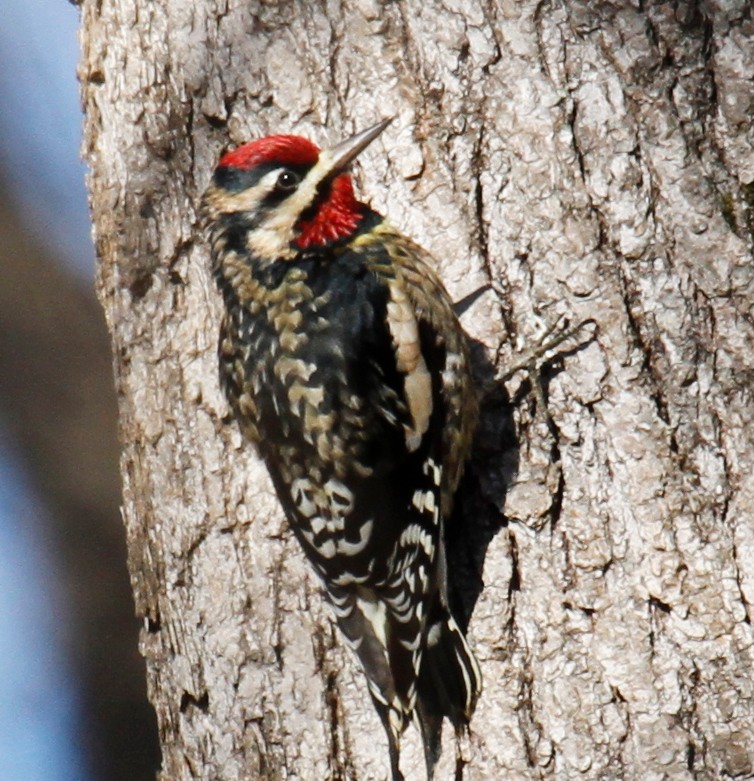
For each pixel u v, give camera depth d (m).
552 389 10.27
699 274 10.16
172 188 11.26
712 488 9.93
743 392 10.03
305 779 10.38
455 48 10.64
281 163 10.69
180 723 10.88
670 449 10.02
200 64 11.17
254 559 10.73
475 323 10.50
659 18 10.40
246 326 10.75
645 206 10.27
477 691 10.05
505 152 10.53
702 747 9.66
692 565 9.84
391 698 10.15
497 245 10.52
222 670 10.67
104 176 11.46
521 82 10.51
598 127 10.38
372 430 10.49
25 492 16.69
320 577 10.47
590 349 10.23
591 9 10.47
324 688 10.47
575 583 10.05
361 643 10.30
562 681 9.94
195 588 10.85
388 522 10.45
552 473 10.21
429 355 10.55
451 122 10.63
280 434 10.59
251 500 10.80
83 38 11.75
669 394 10.08
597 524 10.05
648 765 9.70
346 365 10.52
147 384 11.23
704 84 10.36
